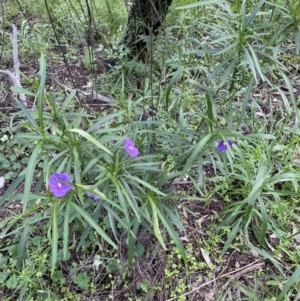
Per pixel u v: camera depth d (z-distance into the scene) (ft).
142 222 2.01
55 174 1.56
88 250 2.17
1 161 2.55
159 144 2.28
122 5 3.59
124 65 2.96
